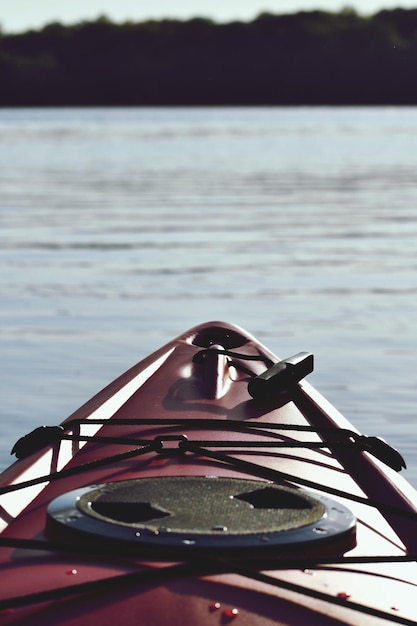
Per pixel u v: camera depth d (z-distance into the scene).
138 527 1.65
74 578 1.57
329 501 1.84
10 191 20.88
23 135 49.84
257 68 102.50
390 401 5.73
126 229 14.35
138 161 30.56
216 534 1.63
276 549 1.62
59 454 2.36
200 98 104.94
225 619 1.47
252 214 16.44
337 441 2.54
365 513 2.12
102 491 1.83
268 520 1.71
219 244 12.80
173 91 104.81
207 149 37.12
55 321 7.99
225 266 10.95
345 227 14.67
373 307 8.60
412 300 8.93
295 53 100.62
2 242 12.91
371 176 24.88
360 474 2.39
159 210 17.08
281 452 2.40
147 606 1.49
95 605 1.49
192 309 8.45
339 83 103.94
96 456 2.34
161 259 11.46
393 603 1.64
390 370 6.43
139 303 8.73
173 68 103.00
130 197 19.50
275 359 3.57
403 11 94.50
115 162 30.08
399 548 1.98
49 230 14.21
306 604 1.54
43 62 101.06
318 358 6.73
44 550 1.67
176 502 1.77
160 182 23.19
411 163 29.75
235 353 3.39
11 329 7.70
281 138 46.22
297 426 2.51
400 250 12.26
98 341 7.25
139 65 102.31
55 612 1.48
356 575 1.71
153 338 7.33
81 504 1.76
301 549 1.64
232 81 104.38
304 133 51.88
